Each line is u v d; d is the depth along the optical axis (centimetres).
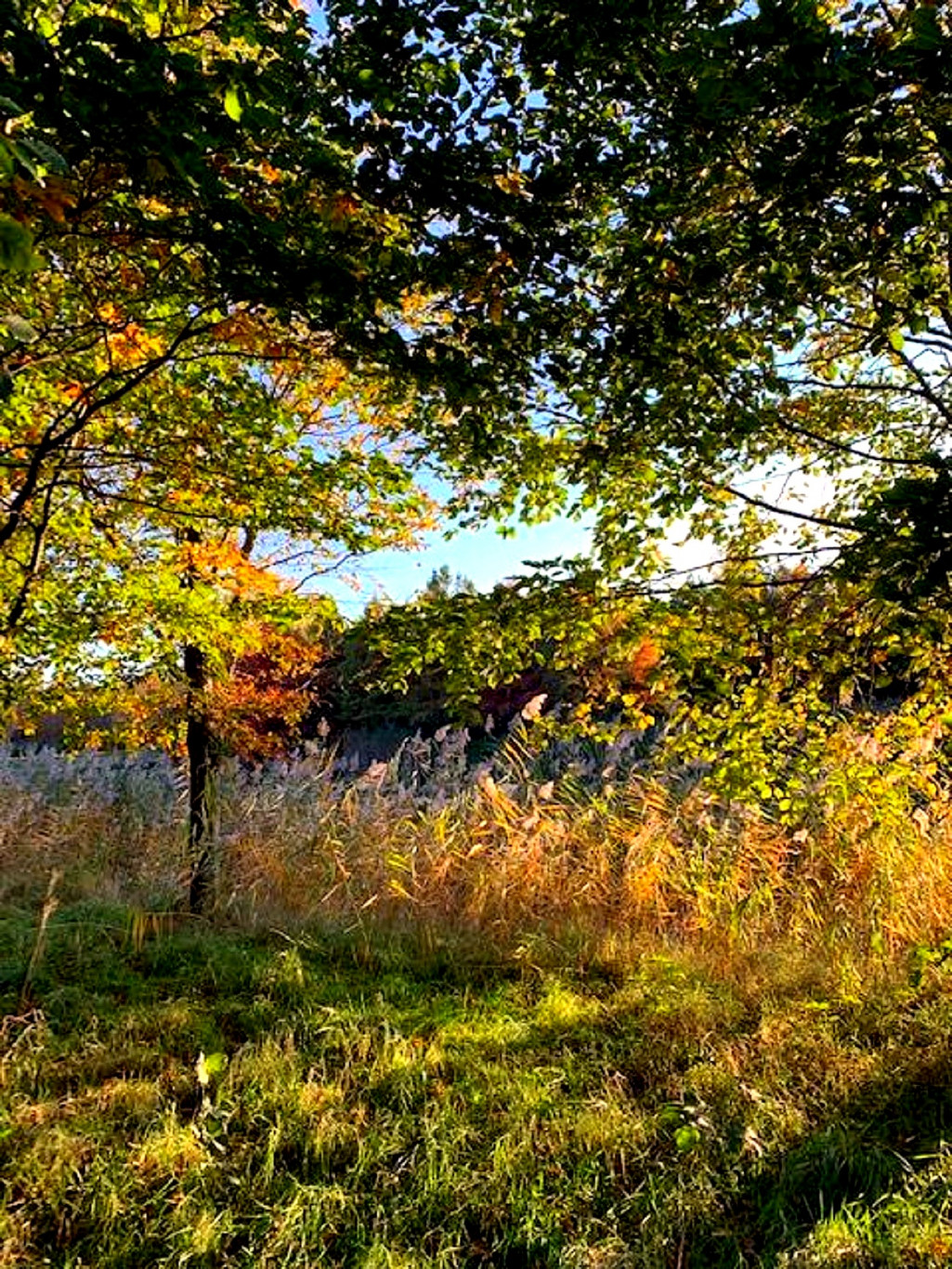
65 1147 344
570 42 294
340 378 508
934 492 244
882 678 431
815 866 655
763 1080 412
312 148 299
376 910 687
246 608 575
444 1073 438
